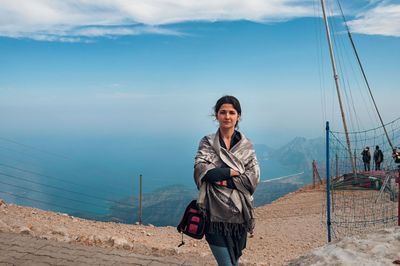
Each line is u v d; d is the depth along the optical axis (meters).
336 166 17.27
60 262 5.07
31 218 9.38
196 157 3.01
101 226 10.77
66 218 10.82
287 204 17.06
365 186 16.38
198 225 2.93
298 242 10.80
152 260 5.33
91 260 5.20
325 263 2.92
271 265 6.07
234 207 2.88
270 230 12.28
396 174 14.58
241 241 3.00
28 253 5.35
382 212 12.88
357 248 3.01
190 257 5.62
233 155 2.93
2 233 6.20
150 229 11.71
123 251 5.62
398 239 3.02
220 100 3.08
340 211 13.77
